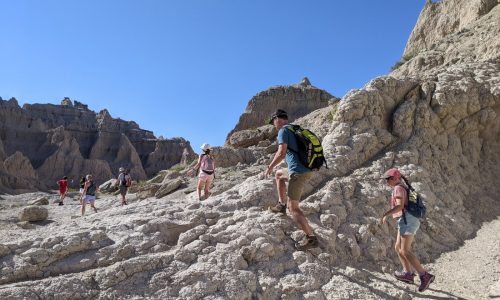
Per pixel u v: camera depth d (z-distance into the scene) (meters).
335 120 8.79
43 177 68.88
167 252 4.98
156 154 94.75
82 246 4.86
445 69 10.99
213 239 5.24
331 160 7.64
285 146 5.20
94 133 94.38
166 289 4.43
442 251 6.38
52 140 77.69
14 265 4.45
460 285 5.43
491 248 6.29
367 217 6.39
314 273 4.98
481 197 8.25
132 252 4.96
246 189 6.46
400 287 5.20
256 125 40.59
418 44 26.86
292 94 42.34
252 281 4.74
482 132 9.52
